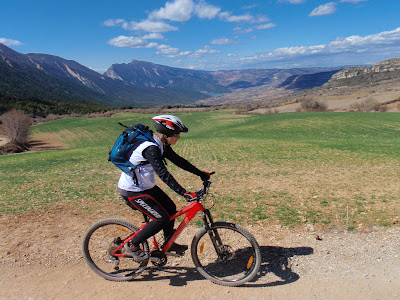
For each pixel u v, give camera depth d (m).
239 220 5.58
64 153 30.47
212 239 3.29
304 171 12.63
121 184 3.06
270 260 3.66
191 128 78.00
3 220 5.71
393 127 45.81
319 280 3.16
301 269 3.40
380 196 7.54
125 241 3.36
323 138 38.69
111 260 3.48
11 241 4.51
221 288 3.14
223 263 3.58
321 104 96.69
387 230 4.58
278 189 8.97
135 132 2.93
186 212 3.22
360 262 3.48
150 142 2.87
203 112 119.25
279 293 2.98
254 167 14.59
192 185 10.28
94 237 4.38
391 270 3.25
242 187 9.48
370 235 4.36
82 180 12.05
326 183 9.73
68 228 5.18
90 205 7.12
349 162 15.00
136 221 5.75
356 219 5.42
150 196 3.04
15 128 70.12
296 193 8.27
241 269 3.42
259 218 5.68
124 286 3.23
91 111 169.88
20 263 3.76
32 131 92.56
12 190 10.02
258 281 3.22
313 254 3.75
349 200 7.21
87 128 93.94
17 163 23.03
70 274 3.49
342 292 2.93
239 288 3.12
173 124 2.87
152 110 135.88
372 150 20.14
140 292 3.10
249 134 47.91
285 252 3.86
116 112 132.88
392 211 6.02
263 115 91.12
